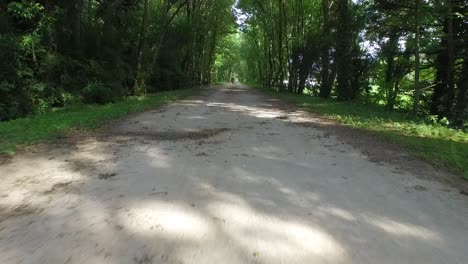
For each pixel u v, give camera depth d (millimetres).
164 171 5574
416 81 15383
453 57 15586
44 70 15281
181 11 38375
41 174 5297
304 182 5227
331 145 7926
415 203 4531
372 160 6656
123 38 22234
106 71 19047
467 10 15094
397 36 18266
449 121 14562
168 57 30938
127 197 4426
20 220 3734
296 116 13391
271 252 3207
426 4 14664
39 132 8289
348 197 4668
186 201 4348
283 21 37406
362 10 19922
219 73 96750
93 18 21312
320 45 26891
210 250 3201
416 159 6840
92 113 11898
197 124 10602
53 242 3275
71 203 4199
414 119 12945
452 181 5539
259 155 6820
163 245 3262
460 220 4051
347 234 3607
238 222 3801
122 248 3189
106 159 6215
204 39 46750
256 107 16797
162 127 9836
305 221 3881
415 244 3459
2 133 8086
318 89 29688
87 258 3012
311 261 3082
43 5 16109
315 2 33125
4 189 4656
